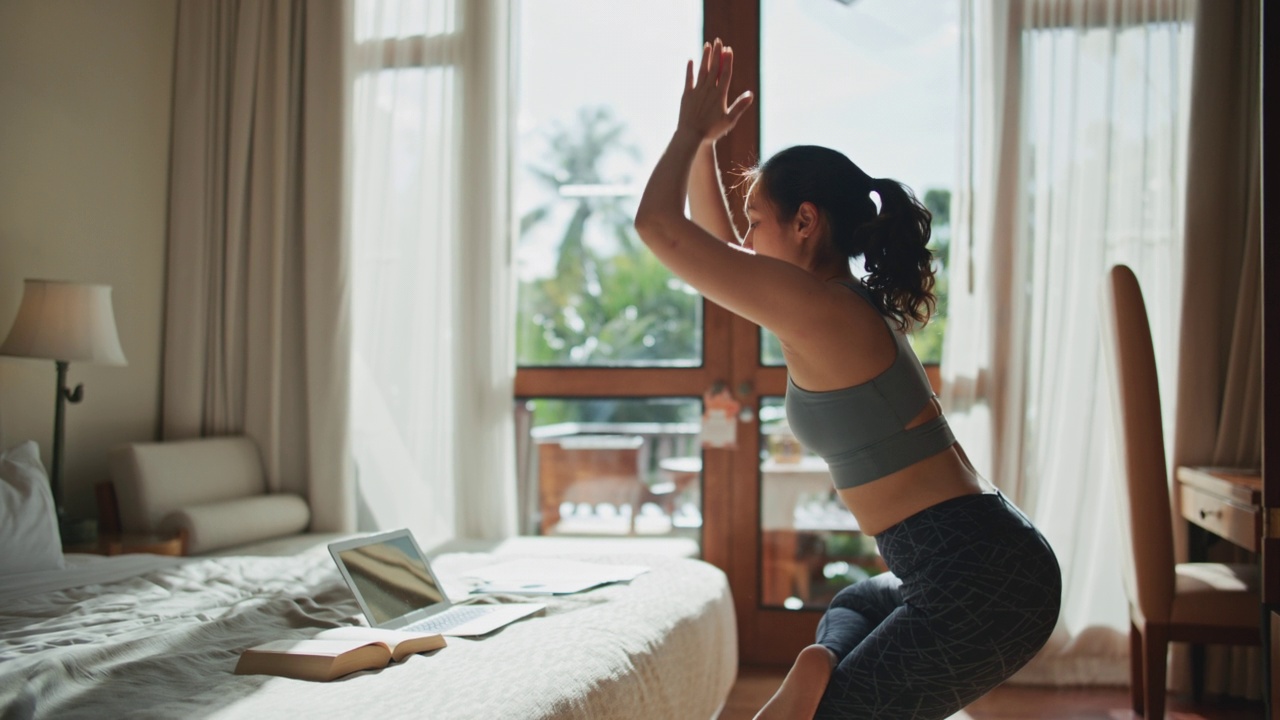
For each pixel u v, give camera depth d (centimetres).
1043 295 337
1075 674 334
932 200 363
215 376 383
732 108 150
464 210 376
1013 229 339
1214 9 323
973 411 343
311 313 375
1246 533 259
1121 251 335
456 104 380
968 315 343
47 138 335
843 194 155
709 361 375
